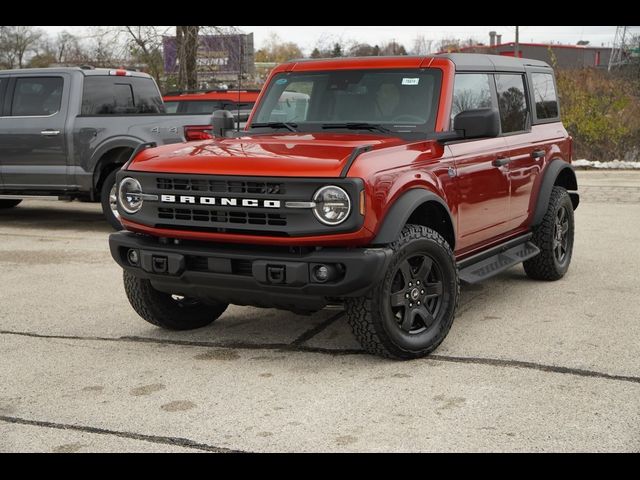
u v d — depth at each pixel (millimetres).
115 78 10727
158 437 3857
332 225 4484
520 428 3883
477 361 4934
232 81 22203
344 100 5762
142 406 4266
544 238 6988
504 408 4141
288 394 4406
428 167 5113
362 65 5844
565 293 6770
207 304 5441
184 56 22312
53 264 8227
